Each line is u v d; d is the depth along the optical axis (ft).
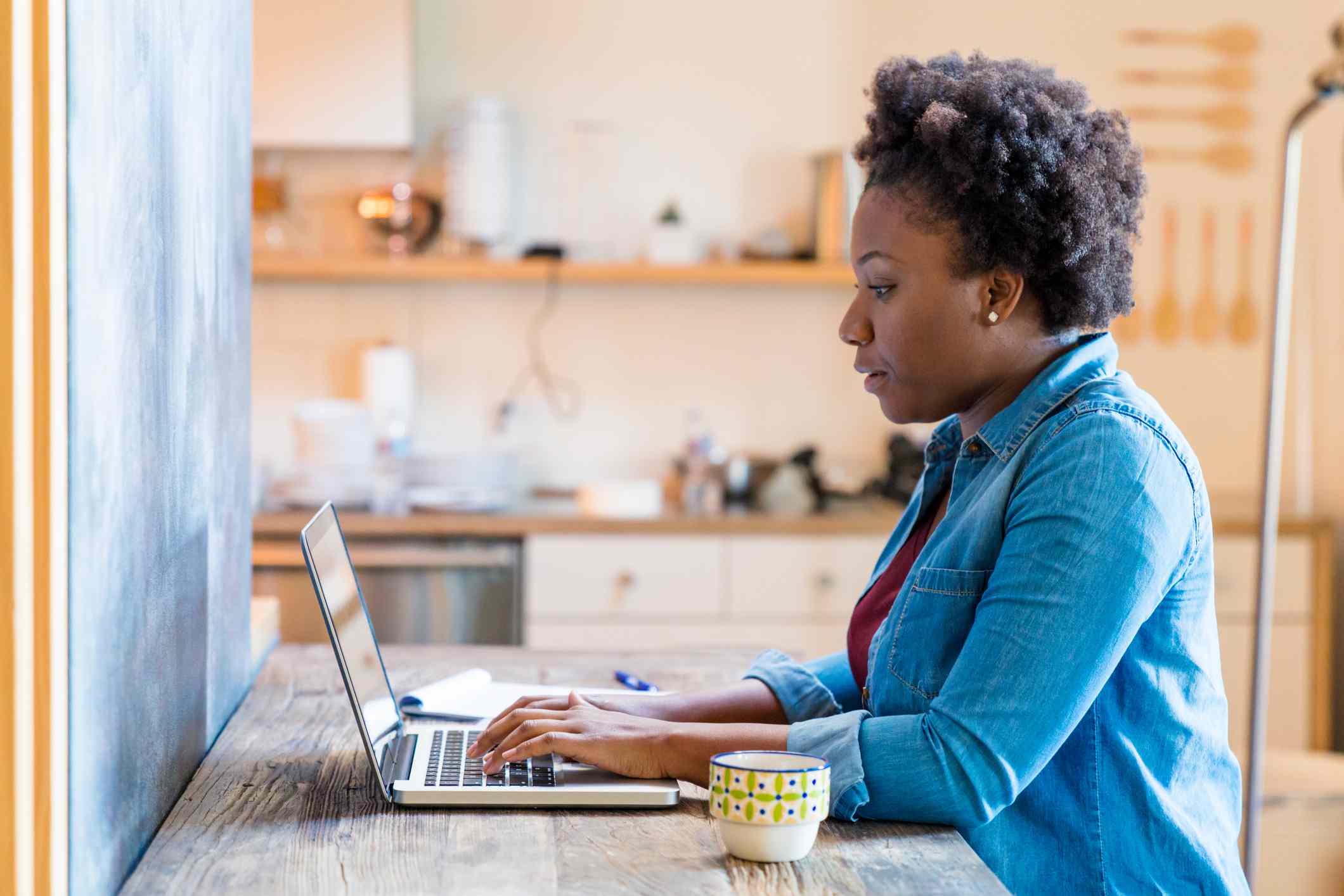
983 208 3.95
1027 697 3.62
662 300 13.44
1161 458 3.79
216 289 4.65
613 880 3.28
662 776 4.00
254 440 13.12
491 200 12.62
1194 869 3.96
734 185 13.38
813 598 11.56
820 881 3.31
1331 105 13.33
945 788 3.66
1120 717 3.99
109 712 3.15
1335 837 8.95
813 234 13.11
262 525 11.16
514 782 3.94
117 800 3.22
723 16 13.32
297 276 12.69
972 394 4.23
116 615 3.21
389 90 12.28
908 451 12.85
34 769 2.78
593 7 13.21
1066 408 4.00
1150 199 13.67
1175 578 3.88
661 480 13.46
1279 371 8.81
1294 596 11.84
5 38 2.68
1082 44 13.57
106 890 3.13
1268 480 8.70
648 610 11.45
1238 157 13.66
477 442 13.34
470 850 3.49
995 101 3.93
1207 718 4.07
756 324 13.52
